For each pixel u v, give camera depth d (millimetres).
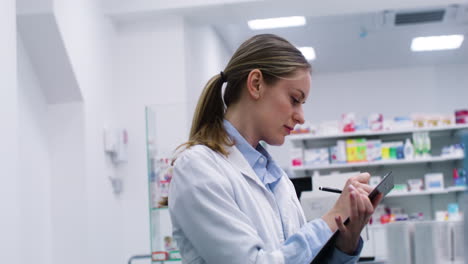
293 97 1284
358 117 10539
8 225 2428
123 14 5035
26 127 3928
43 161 4148
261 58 1280
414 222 2533
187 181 1203
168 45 5195
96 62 4656
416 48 9422
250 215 1238
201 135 1330
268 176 1378
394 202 7477
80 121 4262
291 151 7195
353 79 10602
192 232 1185
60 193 4223
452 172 7359
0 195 2381
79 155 4238
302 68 1281
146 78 5184
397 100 10484
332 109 10625
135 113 5156
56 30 3914
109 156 4824
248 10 5199
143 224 5000
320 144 7562
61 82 4180
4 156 2436
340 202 1163
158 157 3107
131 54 5219
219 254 1146
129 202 5039
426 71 10438
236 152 1307
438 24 8500
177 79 5152
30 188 3922
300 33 8648
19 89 3871
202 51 6379
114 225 4789
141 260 4988
